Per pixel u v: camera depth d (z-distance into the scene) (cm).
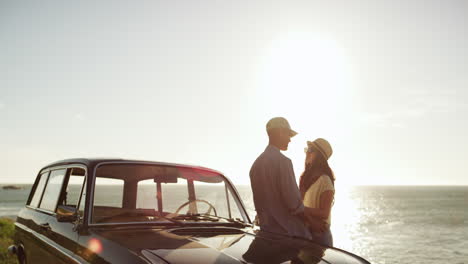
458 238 4912
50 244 374
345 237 5056
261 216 377
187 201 384
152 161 394
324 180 408
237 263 242
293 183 368
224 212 401
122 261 252
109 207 346
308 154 428
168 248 262
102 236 301
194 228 333
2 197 16275
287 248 287
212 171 423
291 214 373
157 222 343
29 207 527
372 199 18362
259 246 283
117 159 379
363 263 284
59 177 442
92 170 356
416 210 10712
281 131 389
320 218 392
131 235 300
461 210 10544
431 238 4922
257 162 388
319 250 294
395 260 3359
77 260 306
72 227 346
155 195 371
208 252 257
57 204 414
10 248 520
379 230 5938
